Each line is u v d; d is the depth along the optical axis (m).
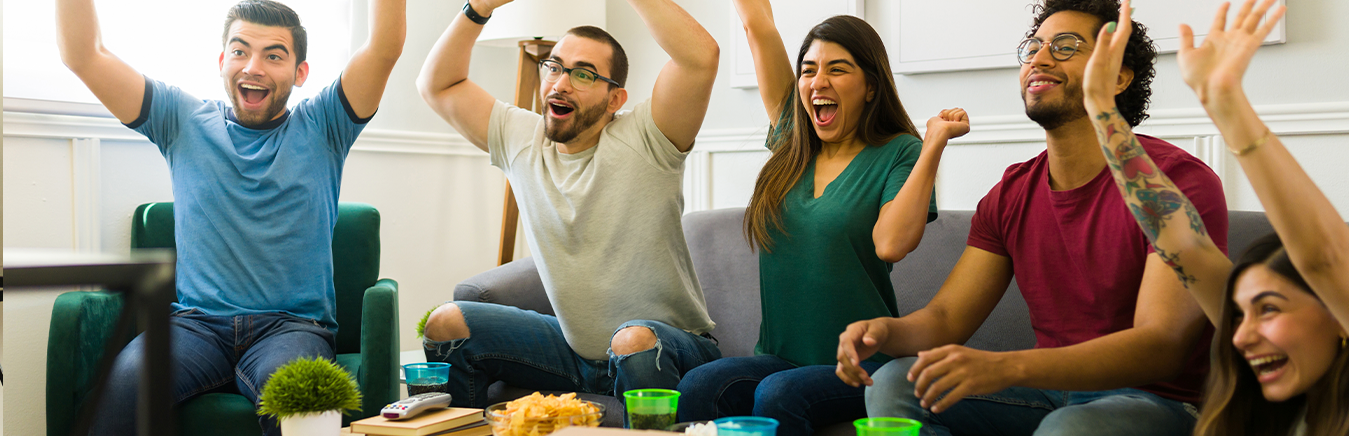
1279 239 1.00
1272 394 1.00
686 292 1.94
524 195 2.01
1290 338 0.97
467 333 1.88
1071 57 1.36
